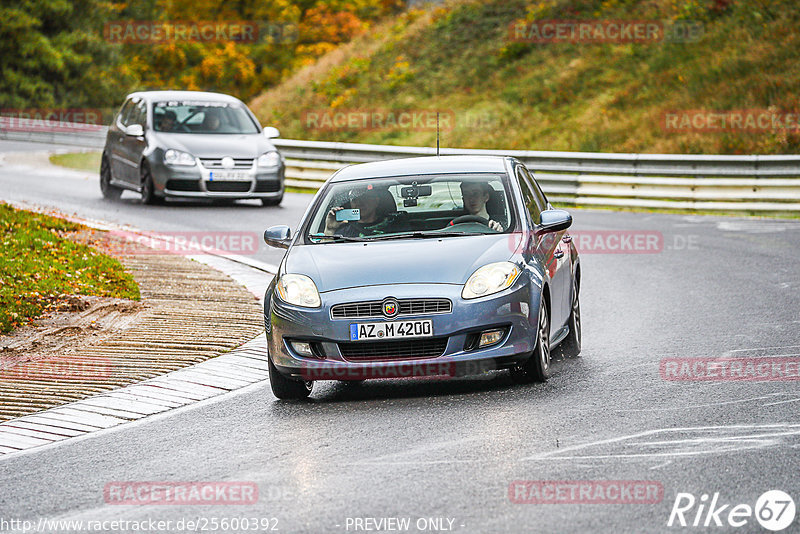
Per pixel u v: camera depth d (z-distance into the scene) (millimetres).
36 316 40344
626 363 32812
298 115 142125
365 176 34062
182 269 51375
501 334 28734
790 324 38188
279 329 29328
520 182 33781
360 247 30875
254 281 48750
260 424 27328
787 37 116500
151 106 77500
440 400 28906
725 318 39969
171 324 39781
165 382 32031
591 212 79312
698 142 99312
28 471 24000
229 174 73438
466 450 23562
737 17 124875
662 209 81438
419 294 28578
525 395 28875
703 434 24125
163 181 73312
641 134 106375
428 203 32500
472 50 143750
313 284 29438
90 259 50625
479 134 120375
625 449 23125
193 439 26078
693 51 122125
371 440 24922
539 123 118812
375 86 143000
